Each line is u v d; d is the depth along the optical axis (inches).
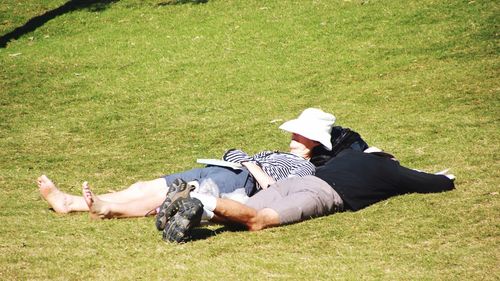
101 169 661.9
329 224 480.4
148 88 962.7
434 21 1096.2
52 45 1172.5
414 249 435.8
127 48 1133.7
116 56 1102.4
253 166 509.7
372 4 1198.9
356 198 505.0
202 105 884.6
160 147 730.8
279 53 1056.2
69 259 424.5
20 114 872.9
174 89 953.5
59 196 523.8
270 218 474.9
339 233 464.1
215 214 465.4
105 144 749.3
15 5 1363.2
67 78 1014.4
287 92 912.3
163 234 454.0
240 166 511.5
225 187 498.9
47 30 1243.2
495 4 1123.9
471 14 1098.1
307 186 495.8
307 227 475.8
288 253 433.1
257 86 943.7
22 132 800.9
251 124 793.6
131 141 755.4
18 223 495.5
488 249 431.2
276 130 766.5
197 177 509.4
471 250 430.3
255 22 1184.8
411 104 820.6
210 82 971.3
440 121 744.3
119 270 408.2
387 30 1088.2
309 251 436.1
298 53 1048.2
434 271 402.6
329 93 895.1
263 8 1240.8
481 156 619.2
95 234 469.7
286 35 1119.0
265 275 399.9
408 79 908.6
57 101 922.1
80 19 1282.0
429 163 613.9
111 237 463.5
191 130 784.9
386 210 500.7
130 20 1259.8
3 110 887.1
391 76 930.1
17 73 1034.7
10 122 840.9
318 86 924.6
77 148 738.2
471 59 948.0
